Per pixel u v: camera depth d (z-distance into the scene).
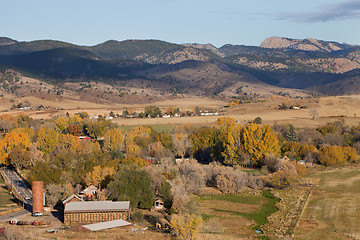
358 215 129.38
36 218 123.62
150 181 142.25
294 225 120.69
